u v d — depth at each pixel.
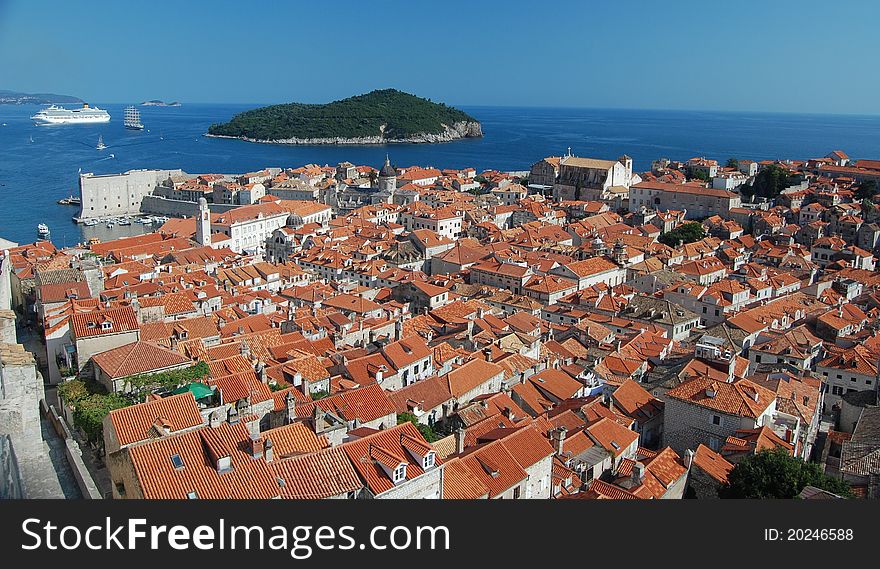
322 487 61.09
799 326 167.38
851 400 129.25
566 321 191.25
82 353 98.88
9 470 58.91
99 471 71.56
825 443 116.31
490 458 75.31
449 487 69.75
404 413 98.81
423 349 125.75
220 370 93.44
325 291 193.25
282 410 85.31
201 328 117.75
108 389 86.19
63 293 121.12
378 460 64.31
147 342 95.12
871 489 89.19
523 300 197.12
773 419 111.50
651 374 136.75
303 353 117.81
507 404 108.94
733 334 165.25
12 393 69.75
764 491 81.75
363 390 94.19
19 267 153.00
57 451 75.50
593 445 95.56
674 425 111.69
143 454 60.16
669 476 86.75
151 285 157.12
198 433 63.34
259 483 59.69
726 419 106.00
